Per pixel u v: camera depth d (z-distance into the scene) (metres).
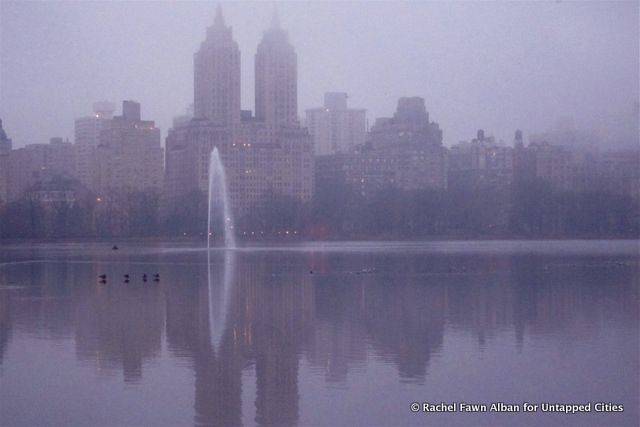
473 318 85.88
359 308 94.38
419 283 124.62
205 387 56.69
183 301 101.56
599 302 98.94
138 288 118.19
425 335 75.44
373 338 74.00
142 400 53.66
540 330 77.81
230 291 113.38
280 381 58.09
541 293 109.38
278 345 70.62
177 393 55.19
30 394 55.03
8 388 56.44
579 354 66.12
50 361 64.44
